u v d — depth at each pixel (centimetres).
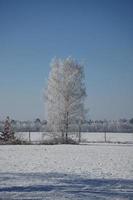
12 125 4997
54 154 2945
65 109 5038
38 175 1550
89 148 3834
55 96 5078
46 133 5056
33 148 3834
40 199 1036
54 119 5034
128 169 1855
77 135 5066
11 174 1577
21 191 1155
